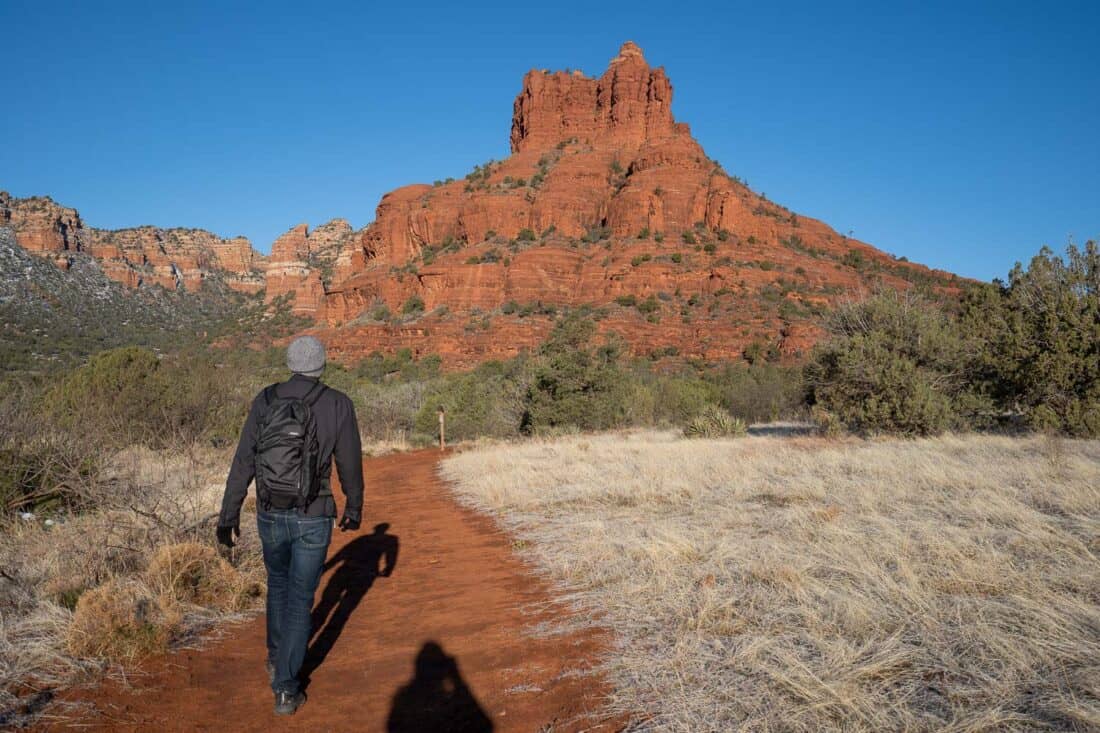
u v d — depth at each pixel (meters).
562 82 126.56
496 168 118.81
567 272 86.75
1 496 6.43
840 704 2.76
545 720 3.01
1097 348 13.49
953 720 2.55
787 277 84.06
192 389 14.70
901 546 4.91
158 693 3.46
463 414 26.31
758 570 4.59
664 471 9.89
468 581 5.54
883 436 14.32
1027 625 3.35
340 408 3.46
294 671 3.29
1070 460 8.40
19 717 3.06
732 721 2.79
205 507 6.83
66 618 4.09
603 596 4.59
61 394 13.28
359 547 7.13
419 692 3.44
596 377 24.09
